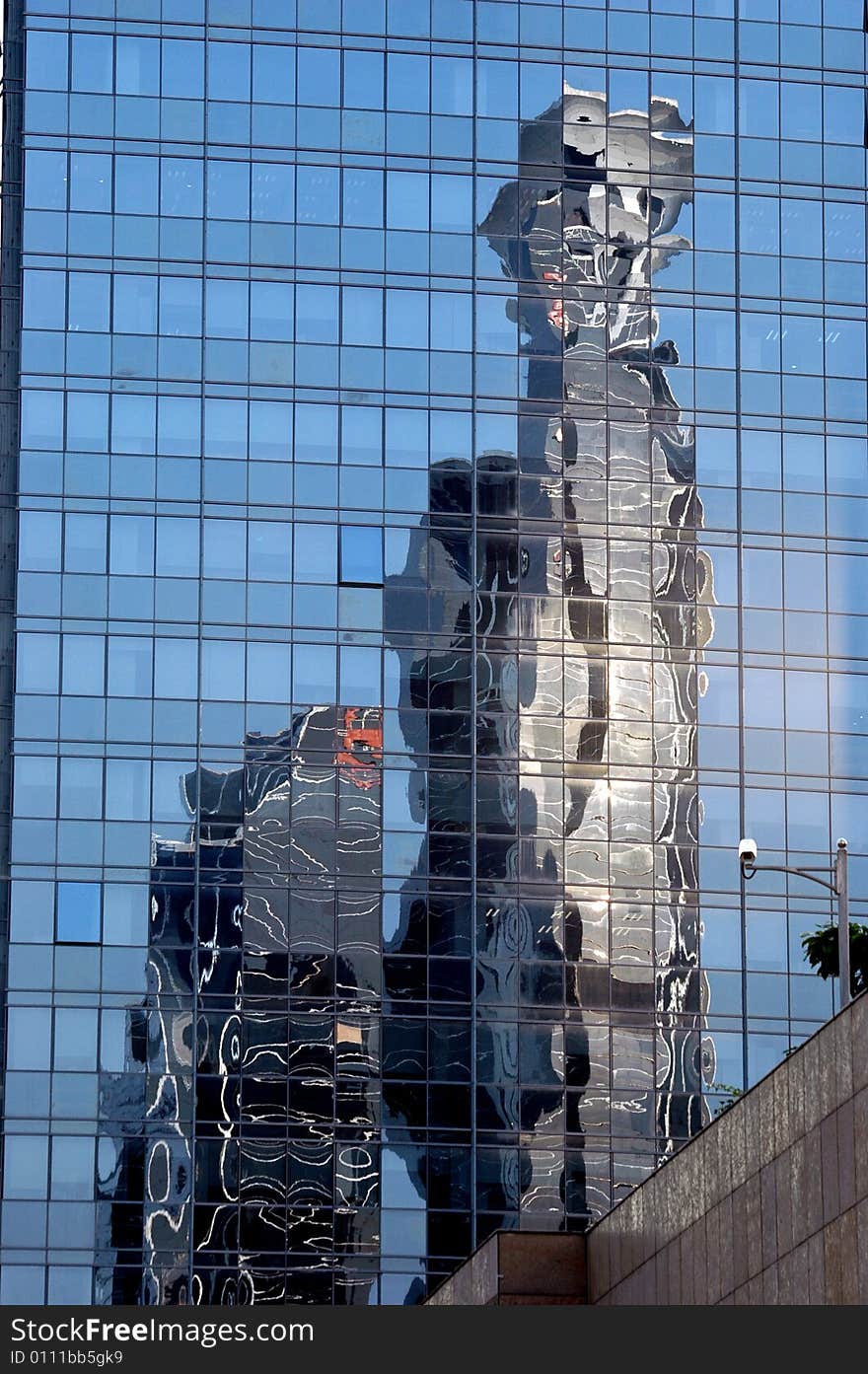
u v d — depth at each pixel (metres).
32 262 113.56
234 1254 105.38
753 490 116.44
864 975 108.75
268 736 110.38
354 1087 107.50
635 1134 108.94
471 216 116.31
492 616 113.00
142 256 114.19
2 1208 104.81
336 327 114.44
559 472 114.81
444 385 114.62
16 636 110.00
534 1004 109.50
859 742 115.06
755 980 111.50
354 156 116.12
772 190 118.88
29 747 108.94
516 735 112.06
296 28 116.81
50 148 114.62
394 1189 106.88
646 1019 110.25
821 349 118.00
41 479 111.56
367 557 112.62
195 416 112.94
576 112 118.00
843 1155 39.34
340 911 109.12
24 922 107.44
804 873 74.00
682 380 116.81
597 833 111.81
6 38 115.25
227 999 107.69
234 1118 106.62
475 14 118.00
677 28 119.44
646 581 114.62
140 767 109.44
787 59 119.94
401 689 111.56
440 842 110.50
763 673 114.81
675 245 117.81
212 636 111.00
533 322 115.94
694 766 113.25
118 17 116.06
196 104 115.69
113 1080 106.44
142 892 108.25
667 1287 49.47
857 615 116.19
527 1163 107.94
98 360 113.00
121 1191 105.44
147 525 111.75
